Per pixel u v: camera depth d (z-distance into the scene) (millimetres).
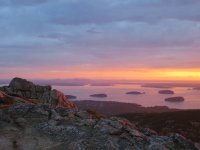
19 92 55312
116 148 30297
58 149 29766
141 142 32031
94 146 30391
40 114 37031
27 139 31500
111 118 36906
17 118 36188
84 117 37531
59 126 33906
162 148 31219
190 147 32719
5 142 30562
